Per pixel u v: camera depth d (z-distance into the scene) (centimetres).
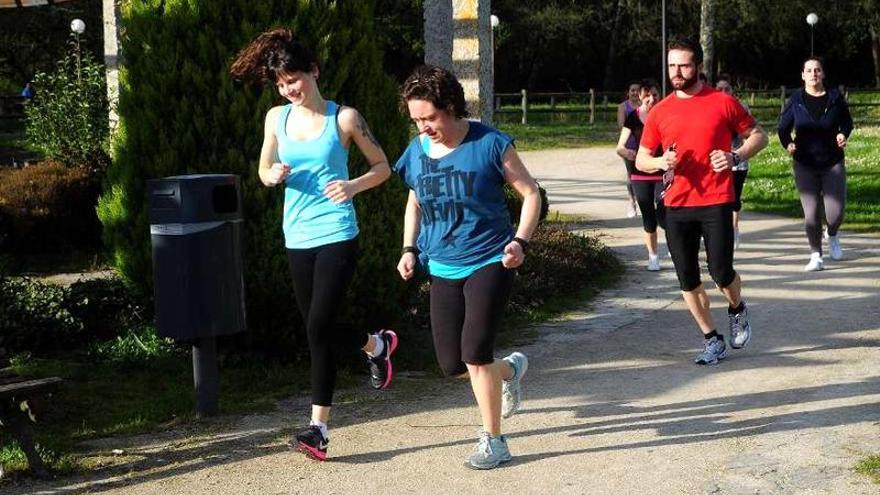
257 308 693
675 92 686
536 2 5272
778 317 839
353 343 542
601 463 514
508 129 3556
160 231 591
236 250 604
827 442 528
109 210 723
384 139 711
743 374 671
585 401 626
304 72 520
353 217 530
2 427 562
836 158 1044
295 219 529
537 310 895
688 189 681
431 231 505
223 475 512
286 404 638
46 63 5044
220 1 686
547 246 1079
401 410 618
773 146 2538
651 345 770
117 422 598
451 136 496
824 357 705
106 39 1291
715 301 917
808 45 5722
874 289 935
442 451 540
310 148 521
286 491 489
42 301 769
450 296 509
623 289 996
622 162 2548
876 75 5506
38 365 707
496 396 510
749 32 5228
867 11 5016
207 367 607
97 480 507
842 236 1251
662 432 558
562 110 4050
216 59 686
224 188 605
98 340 771
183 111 681
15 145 2422
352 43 707
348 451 545
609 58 5584
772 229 1345
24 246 1175
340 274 522
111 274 1082
